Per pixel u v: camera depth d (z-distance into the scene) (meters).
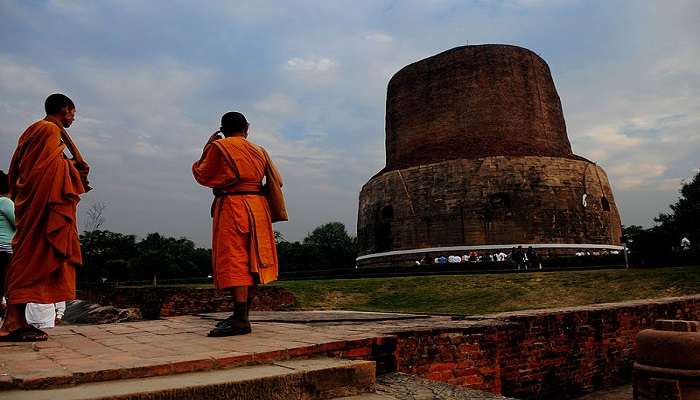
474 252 34.16
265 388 3.50
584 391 8.34
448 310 19.11
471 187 35.16
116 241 54.59
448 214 35.34
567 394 8.05
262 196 5.49
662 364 6.20
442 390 4.34
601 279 20.23
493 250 34.03
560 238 34.72
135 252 55.62
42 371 3.32
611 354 9.01
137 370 3.48
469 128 38.38
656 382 6.11
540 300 18.98
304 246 76.50
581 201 36.22
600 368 8.73
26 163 4.98
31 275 4.83
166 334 5.53
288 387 3.62
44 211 4.91
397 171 38.44
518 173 35.12
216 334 5.19
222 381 3.34
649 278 18.95
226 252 5.25
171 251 66.50
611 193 39.53
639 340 6.55
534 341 7.75
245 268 5.26
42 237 4.88
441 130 39.16
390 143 42.84
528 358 7.56
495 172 35.19
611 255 28.56
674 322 6.37
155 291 18.50
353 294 22.67
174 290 17.83
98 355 4.04
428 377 6.03
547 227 34.59
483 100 38.56
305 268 72.94
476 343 6.61
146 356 3.95
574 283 20.34
